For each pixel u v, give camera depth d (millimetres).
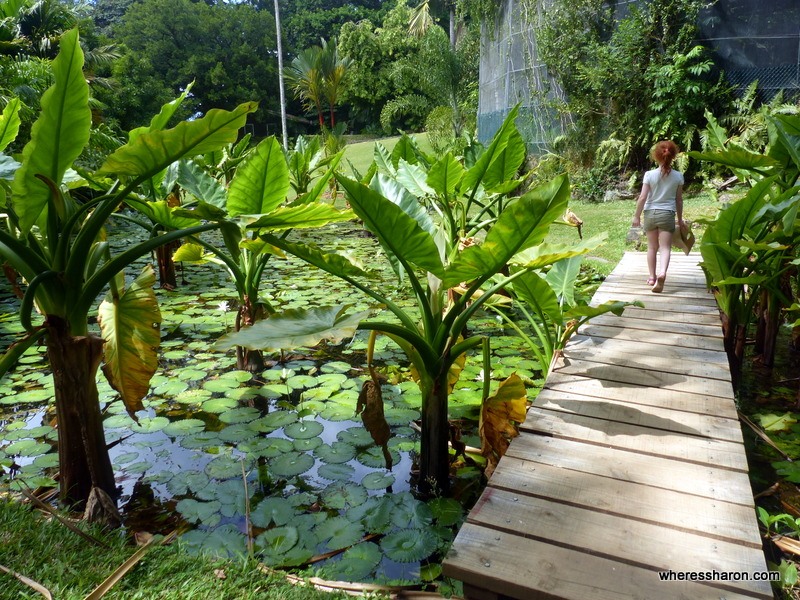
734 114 10195
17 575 1773
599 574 1525
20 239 2225
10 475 2740
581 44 12031
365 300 5883
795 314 4184
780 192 4141
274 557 2137
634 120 11359
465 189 4699
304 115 44281
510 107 14461
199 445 3021
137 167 2148
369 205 2146
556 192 2082
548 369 3230
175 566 1958
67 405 2340
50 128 2029
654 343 3521
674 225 4754
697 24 10672
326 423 3318
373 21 45094
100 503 2291
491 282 4180
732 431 2332
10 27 13000
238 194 3400
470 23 19562
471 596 1581
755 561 1565
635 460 2113
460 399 3551
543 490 1919
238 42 41938
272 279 6988
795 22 9875
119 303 2521
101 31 43969
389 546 2227
